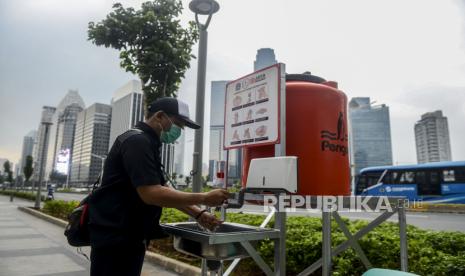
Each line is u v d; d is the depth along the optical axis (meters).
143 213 2.02
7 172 86.19
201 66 5.46
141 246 2.04
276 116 2.61
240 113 3.04
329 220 2.29
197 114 5.30
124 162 1.93
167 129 2.23
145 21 6.33
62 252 6.74
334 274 3.60
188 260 5.67
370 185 21.47
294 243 4.19
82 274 5.17
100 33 6.34
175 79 6.50
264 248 4.30
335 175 2.67
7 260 6.02
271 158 2.34
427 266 3.36
